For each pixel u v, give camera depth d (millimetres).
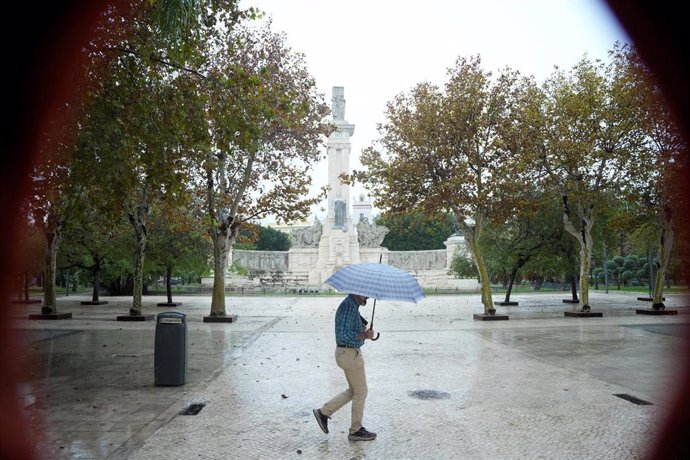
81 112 11133
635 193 23469
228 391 9344
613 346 14547
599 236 30594
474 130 21906
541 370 11180
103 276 39688
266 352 13648
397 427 7281
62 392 9258
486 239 31672
